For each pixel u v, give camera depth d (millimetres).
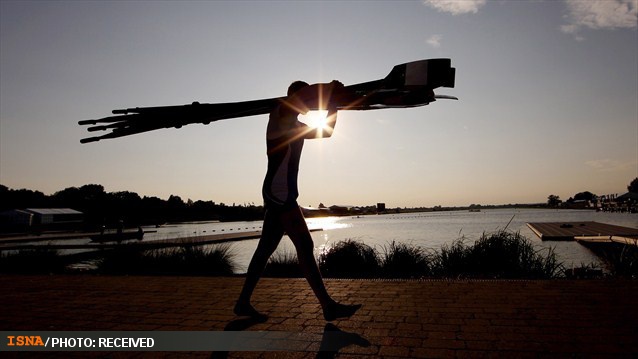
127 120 3018
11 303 4074
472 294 3918
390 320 3113
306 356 2418
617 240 13961
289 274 7434
